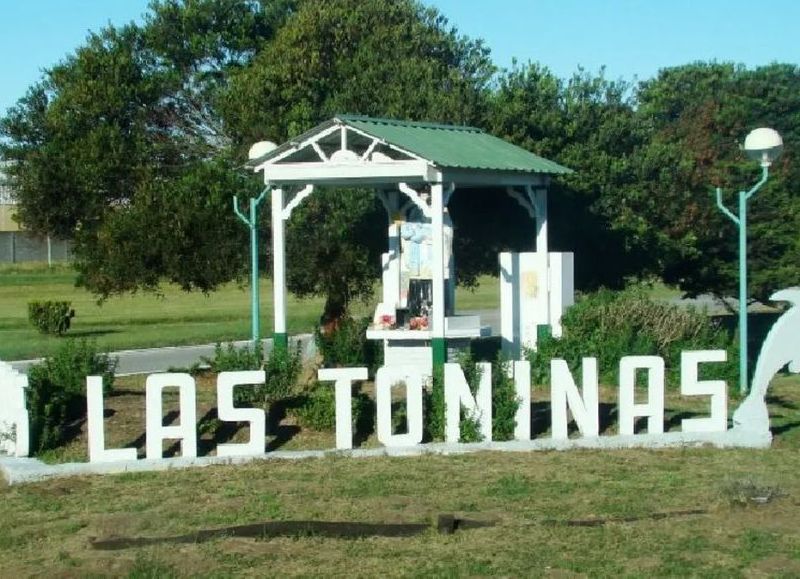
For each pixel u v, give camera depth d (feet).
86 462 40.63
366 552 29.99
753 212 77.61
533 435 45.24
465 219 72.64
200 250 69.26
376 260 70.64
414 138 56.03
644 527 32.17
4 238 197.88
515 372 44.01
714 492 35.99
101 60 88.33
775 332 44.86
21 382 42.06
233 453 41.11
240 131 77.56
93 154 81.82
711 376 58.59
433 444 42.52
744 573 28.14
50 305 98.89
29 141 94.17
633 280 85.81
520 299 62.59
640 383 57.26
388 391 42.42
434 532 31.65
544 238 61.93
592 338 58.34
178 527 32.48
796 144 140.15
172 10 105.19
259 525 31.71
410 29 90.68
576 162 73.20
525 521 32.81
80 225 82.64
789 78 182.29
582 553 29.71
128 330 102.68
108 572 28.37
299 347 53.57
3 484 38.68
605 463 40.50
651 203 75.10
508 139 73.20
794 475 38.96
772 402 55.77
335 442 43.32
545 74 77.77
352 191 68.33
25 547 31.12
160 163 89.20
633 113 79.15
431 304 59.52
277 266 56.29
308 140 54.80
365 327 61.72
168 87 92.99
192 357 80.28
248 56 106.63
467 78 82.89
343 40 85.56
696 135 111.45
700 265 79.15
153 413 40.83
